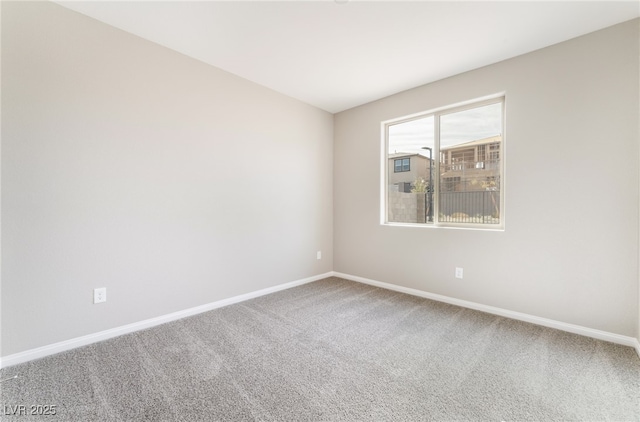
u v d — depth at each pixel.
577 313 2.32
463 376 1.75
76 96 2.05
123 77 2.27
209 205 2.83
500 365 1.87
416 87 3.29
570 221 2.34
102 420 1.38
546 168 2.43
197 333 2.33
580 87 2.27
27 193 1.87
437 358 1.96
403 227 3.45
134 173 2.34
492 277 2.76
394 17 2.07
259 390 1.61
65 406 1.47
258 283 3.30
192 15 2.07
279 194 3.51
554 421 1.38
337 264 4.24
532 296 2.53
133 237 2.34
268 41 2.40
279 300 3.16
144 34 2.32
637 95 2.06
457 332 2.36
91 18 2.10
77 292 2.08
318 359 1.94
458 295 3.00
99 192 2.16
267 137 3.35
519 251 2.59
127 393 1.57
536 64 2.47
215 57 2.67
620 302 2.15
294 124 3.66
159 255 2.50
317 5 1.95
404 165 3.54
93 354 1.98
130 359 1.92
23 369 1.79
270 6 1.96
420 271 3.30
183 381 1.68
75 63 2.04
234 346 2.11
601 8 1.94
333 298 3.23
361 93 3.48
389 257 3.60
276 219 3.48
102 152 2.17
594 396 1.56
